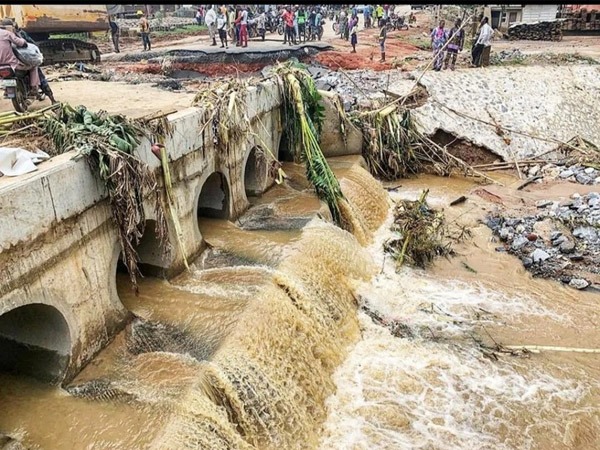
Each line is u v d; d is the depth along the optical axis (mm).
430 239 13812
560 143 20469
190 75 25859
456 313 11648
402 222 14398
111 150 8008
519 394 9477
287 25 29844
